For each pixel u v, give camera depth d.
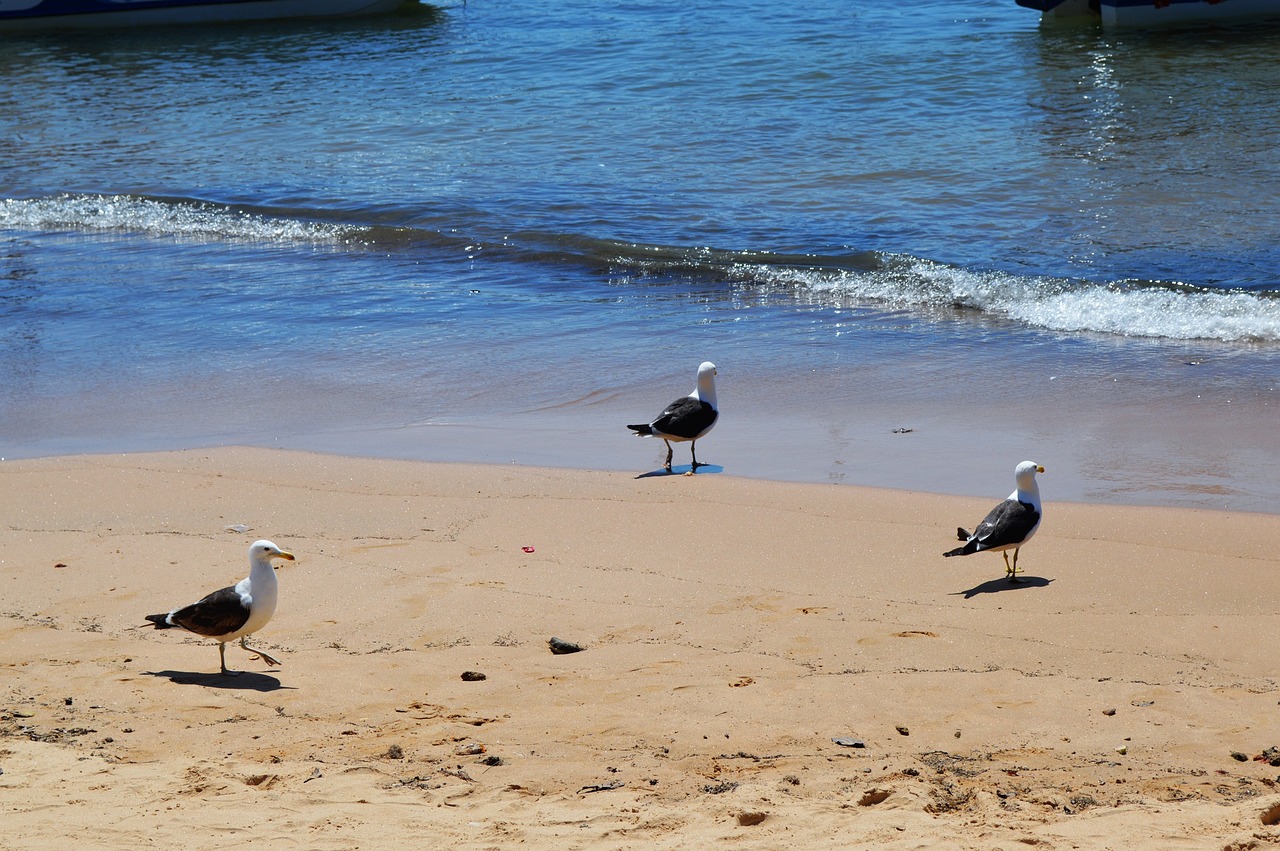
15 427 13.68
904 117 28.16
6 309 18.52
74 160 28.78
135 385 15.03
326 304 18.39
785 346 15.95
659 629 8.52
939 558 9.71
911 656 8.00
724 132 27.66
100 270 20.62
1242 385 13.74
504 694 7.50
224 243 22.16
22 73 38.91
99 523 10.77
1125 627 8.35
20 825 5.70
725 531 10.36
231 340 16.80
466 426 13.47
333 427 13.50
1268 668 7.67
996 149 25.16
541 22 42.50
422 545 10.20
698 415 11.84
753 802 5.99
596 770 6.45
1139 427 12.67
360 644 8.37
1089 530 10.14
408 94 33.62
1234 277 17.47
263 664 8.02
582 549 10.07
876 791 6.08
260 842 5.56
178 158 28.55
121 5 46.12
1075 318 16.39
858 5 40.97
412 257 20.81
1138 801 6.00
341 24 45.31
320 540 10.33
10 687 7.60
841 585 9.26
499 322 17.30
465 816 5.88
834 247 19.97
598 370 15.24
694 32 38.84
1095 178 22.83
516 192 24.16
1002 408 13.45
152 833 5.64
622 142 27.38
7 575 9.61
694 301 18.00
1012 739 6.80
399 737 6.89
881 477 11.55
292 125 31.00
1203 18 36.84
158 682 7.69
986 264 18.77
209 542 10.27
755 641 8.29
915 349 15.61
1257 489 10.82
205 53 41.28
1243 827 5.65
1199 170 22.88
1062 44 34.56
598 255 20.17
